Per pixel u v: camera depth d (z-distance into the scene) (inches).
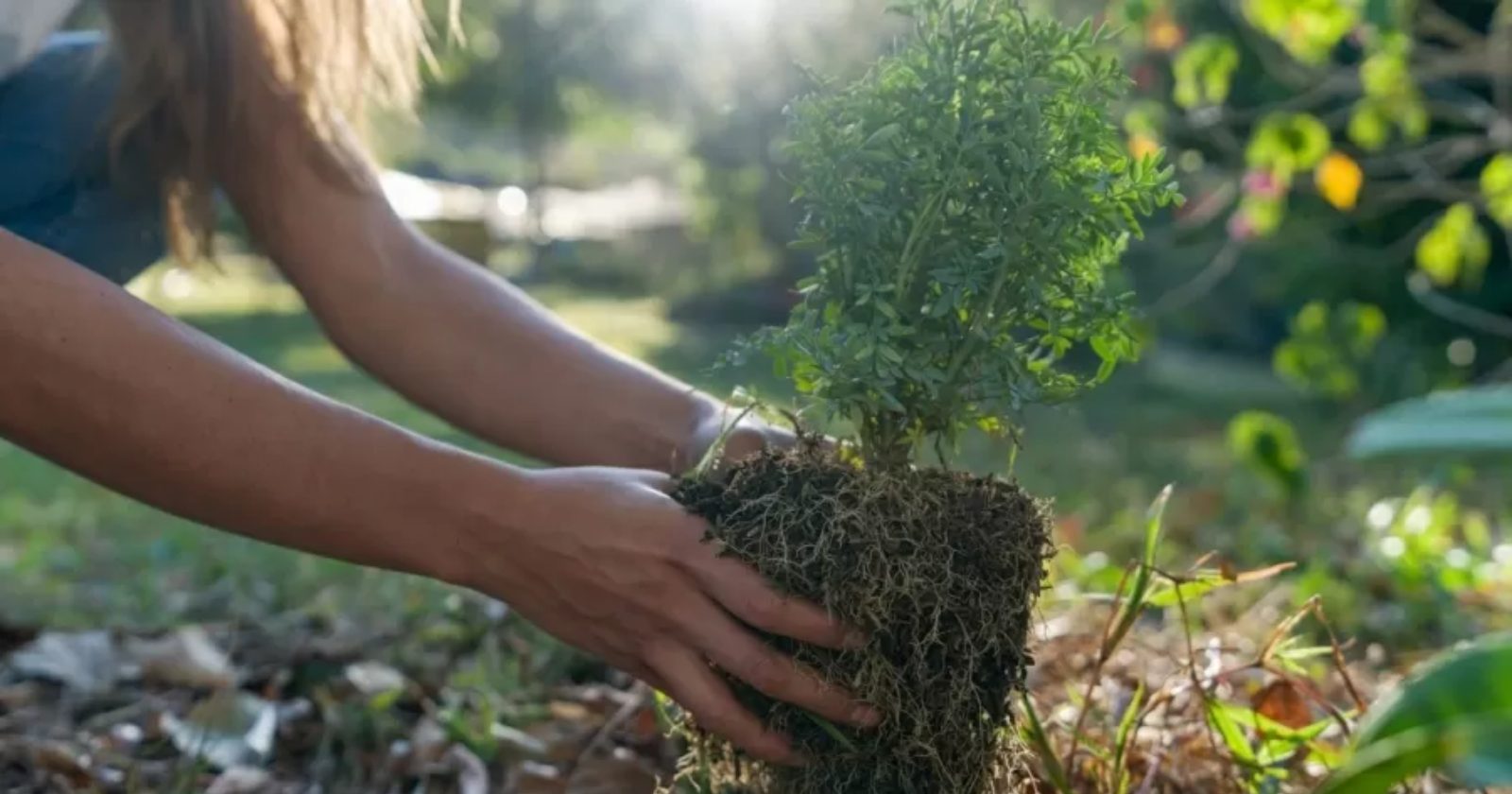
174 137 60.9
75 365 39.3
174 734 66.6
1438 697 27.7
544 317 57.4
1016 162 41.6
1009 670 43.6
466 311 56.8
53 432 40.0
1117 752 51.7
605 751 65.2
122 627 87.7
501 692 73.4
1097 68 43.7
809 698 41.8
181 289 519.5
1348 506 139.6
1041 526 44.3
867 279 44.1
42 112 61.4
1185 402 291.0
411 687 74.4
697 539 40.9
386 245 57.8
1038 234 42.1
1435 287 264.1
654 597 41.3
